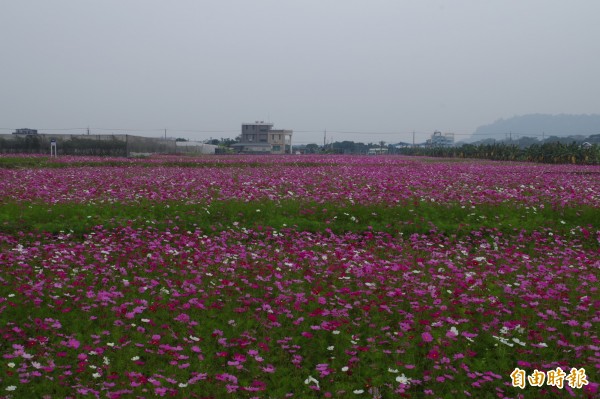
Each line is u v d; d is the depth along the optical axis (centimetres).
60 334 585
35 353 543
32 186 1641
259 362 541
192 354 561
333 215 1268
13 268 787
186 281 739
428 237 1138
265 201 1389
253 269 825
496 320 625
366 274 790
